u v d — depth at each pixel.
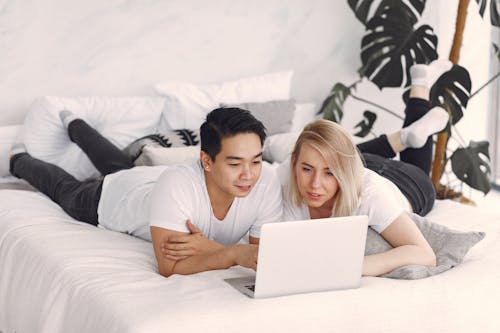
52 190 2.77
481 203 4.17
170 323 1.66
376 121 4.12
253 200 2.12
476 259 2.19
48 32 3.30
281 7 3.79
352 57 4.02
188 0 3.56
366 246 2.06
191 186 2.03
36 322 2.05
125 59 3.46
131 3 3.43
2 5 3.20
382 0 3.71
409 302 1.86
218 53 3.68
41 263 2.15
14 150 3.08
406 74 3.73
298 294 1.83
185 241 1.98
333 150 1.97
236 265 2.09
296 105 3.76
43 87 3.33
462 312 1.89
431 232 2.16
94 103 3.24
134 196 2.35
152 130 3.35
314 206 2.04
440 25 4.08
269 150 3.27
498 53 3.78
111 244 2.27
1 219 2.51
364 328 1.80
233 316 1.71
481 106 4.30
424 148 3.13
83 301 1.87
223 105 3.40
